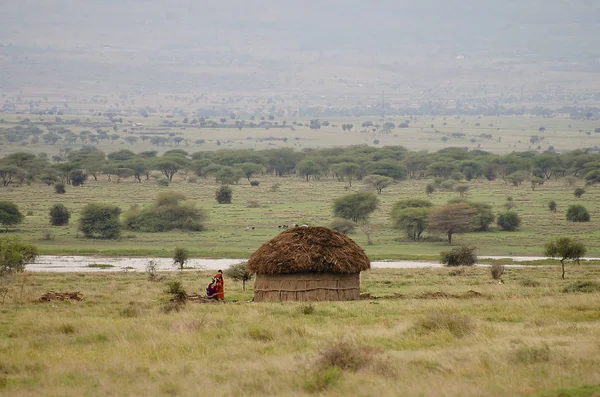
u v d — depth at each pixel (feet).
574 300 297.33
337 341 203.00
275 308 292.81
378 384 160.35
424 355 189.26
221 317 260.83
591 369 170.09
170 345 210.18
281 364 181.16
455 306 289.74
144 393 161.07
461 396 150.30
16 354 199.41
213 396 156.97
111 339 223.71
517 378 163.43
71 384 169.48
